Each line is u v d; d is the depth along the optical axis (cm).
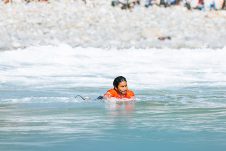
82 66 3619
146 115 1708
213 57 4150
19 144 1240
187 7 6225
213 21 5788
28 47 4438
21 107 1911
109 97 2111
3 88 2588
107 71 3369
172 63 3797
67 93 2402
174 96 2264
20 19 5591
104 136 1338
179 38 5034
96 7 6081
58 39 4872
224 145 1223
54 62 3812
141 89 2544
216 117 1655
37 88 2591
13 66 3588
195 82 2834
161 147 1208
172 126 1485
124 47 4597
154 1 6256
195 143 1247
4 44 4494
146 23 5556
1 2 6094
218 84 2744
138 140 1287
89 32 5212
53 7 6031
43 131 1409
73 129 1438
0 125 1506
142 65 3666
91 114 1731
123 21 5622
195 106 1933
